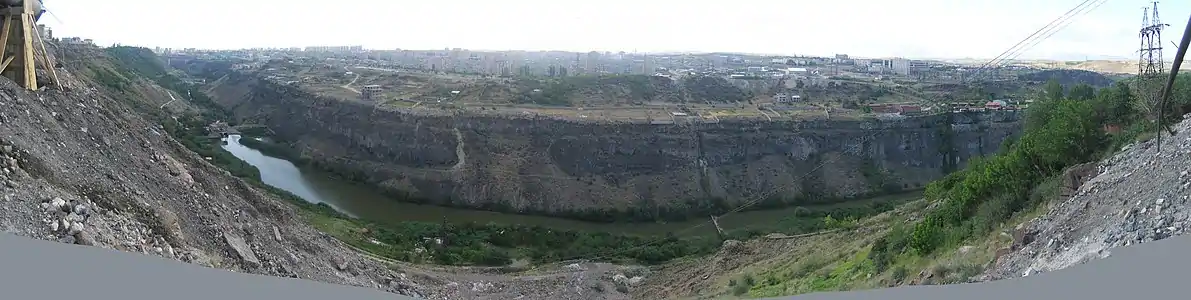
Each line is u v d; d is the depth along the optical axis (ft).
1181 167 37.68
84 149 39.09
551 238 133.28
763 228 137.08
